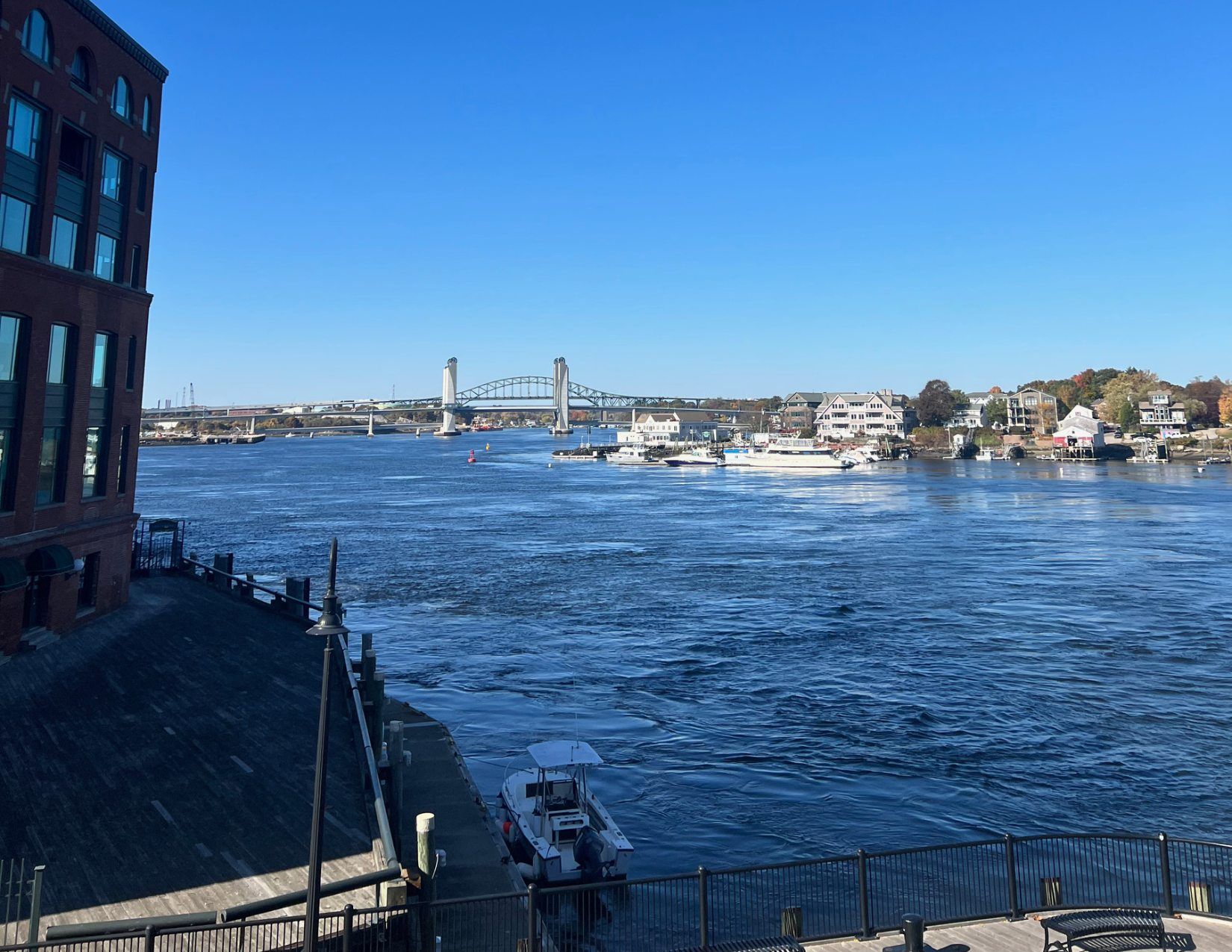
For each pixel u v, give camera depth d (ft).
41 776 56.80
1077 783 82.17
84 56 91.50
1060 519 297.12
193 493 426.10
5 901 41.50
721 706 105.29
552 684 114.93
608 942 55.72
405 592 177.58
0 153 77.10
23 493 83.30
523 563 213.87
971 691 110.11
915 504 359.66
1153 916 42.29
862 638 137.39
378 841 48.60
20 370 82.74
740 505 363.76
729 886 63.21
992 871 64.59
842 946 41.52
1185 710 101.81
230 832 50.14
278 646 93.45
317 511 340.80
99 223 96.07
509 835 69.15
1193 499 359.25
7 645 81.20
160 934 36.11
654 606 163.22
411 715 90.27
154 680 78.69
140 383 108.47
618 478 550.36
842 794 80.28
